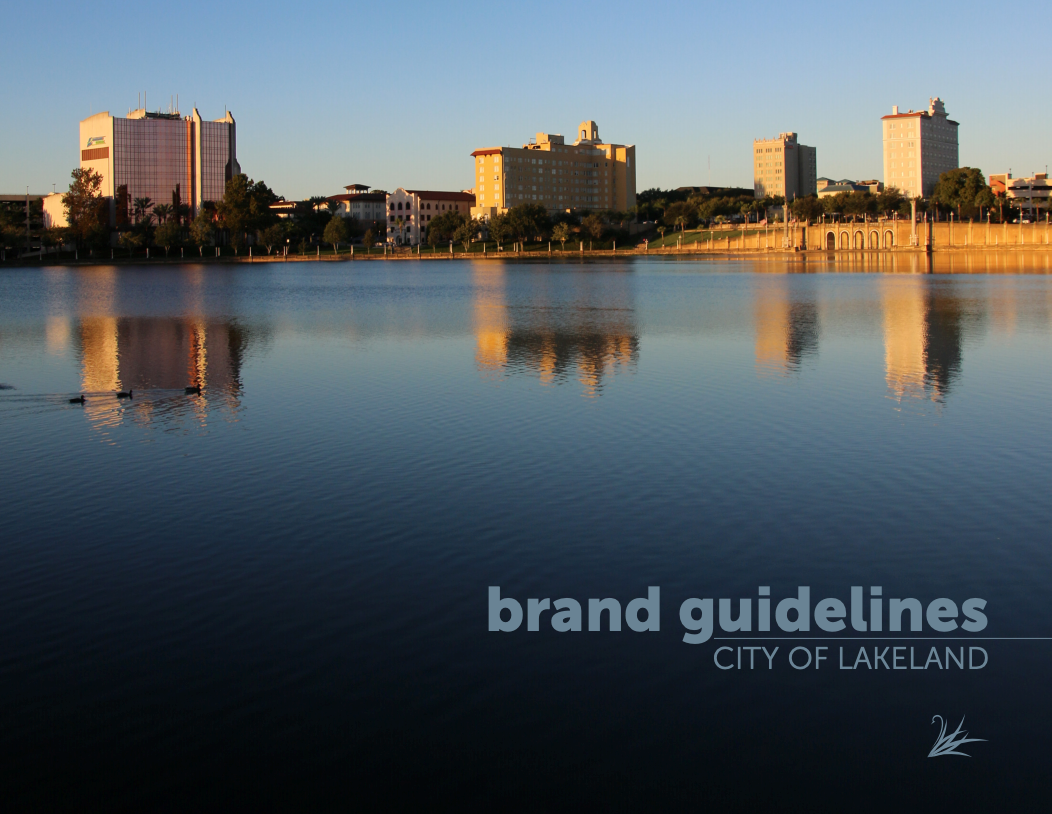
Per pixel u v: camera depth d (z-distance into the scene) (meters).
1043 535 22.42
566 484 26.83
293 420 35.97
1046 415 35.56
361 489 26.62
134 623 18.28
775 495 25.62
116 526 23.83
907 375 45.56
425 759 13.98
